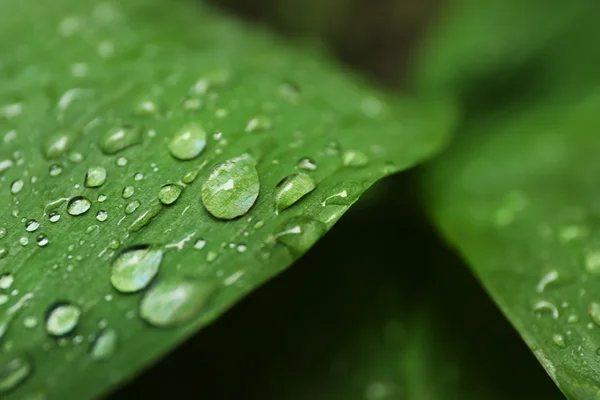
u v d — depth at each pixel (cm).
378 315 16
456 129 19
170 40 17
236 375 16
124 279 13
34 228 14
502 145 18
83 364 13
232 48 17
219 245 13
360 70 29
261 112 15
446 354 16
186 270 13
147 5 18
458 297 17
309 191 14
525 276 15
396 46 29
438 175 18
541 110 19
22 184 14
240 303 16
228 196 14
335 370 16
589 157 17
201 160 14
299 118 15
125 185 14
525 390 15
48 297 13
